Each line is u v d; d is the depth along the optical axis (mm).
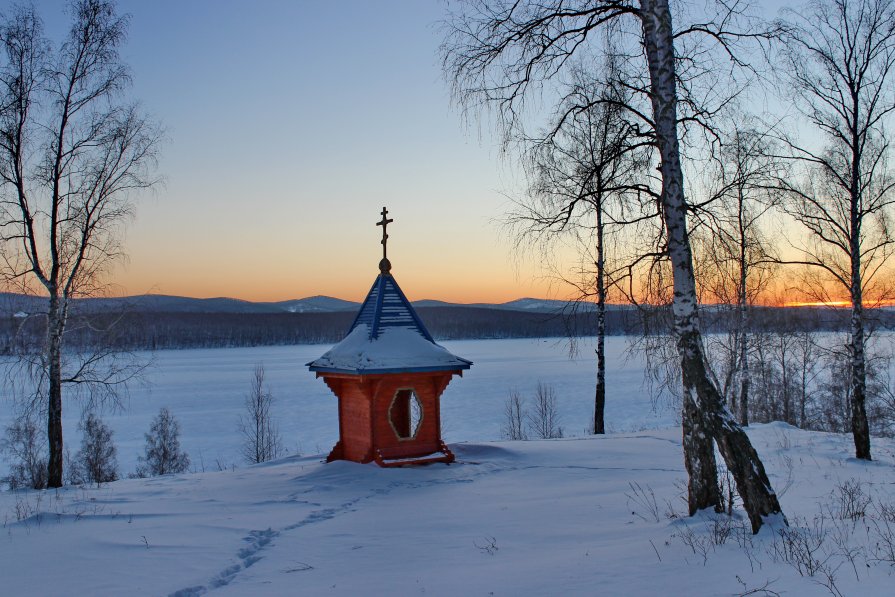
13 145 17422
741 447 8203
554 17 9266
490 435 41906
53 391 17547
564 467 15172
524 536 9078
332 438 43469
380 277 17125
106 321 19141
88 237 18062
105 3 18234
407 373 15219
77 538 9469
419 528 9953
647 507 10398
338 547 8977
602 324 23891
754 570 6277
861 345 16078
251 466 17953
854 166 16000
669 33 8969
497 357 145125
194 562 8211
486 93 9609
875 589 5418
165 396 71375
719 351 28391
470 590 6582
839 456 16203
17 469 32906
